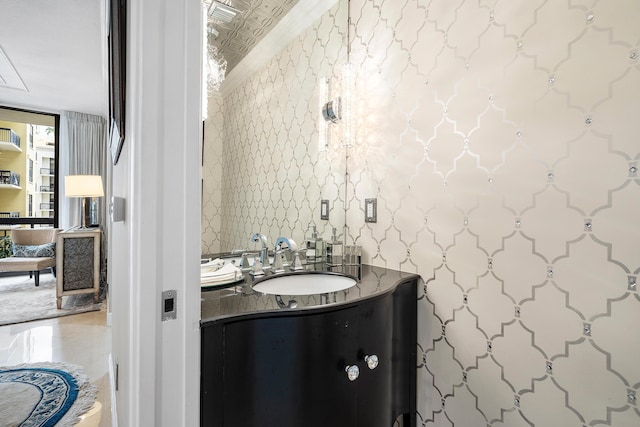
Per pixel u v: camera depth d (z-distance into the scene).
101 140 4.62
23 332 2.69
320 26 1.58
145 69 0.61
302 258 1.55
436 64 1.22
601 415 0.84
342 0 1.61
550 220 0.93
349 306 0.94
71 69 3.17
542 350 0.94
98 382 1.94
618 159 0.81
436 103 1.22
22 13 2.28
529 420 0.97
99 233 3.44
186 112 0.65
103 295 3.77
